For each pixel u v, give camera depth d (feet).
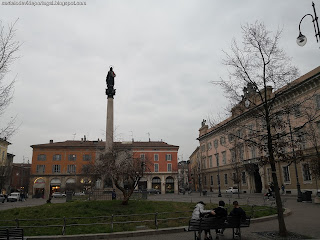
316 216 52.39
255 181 162.61
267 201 89.51
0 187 189.26
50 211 58.65
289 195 119.03
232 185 184.44
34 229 44.32
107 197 90.48
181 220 49.08
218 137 208.54
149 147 248.32
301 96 106.73
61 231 42.63
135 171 72.54
